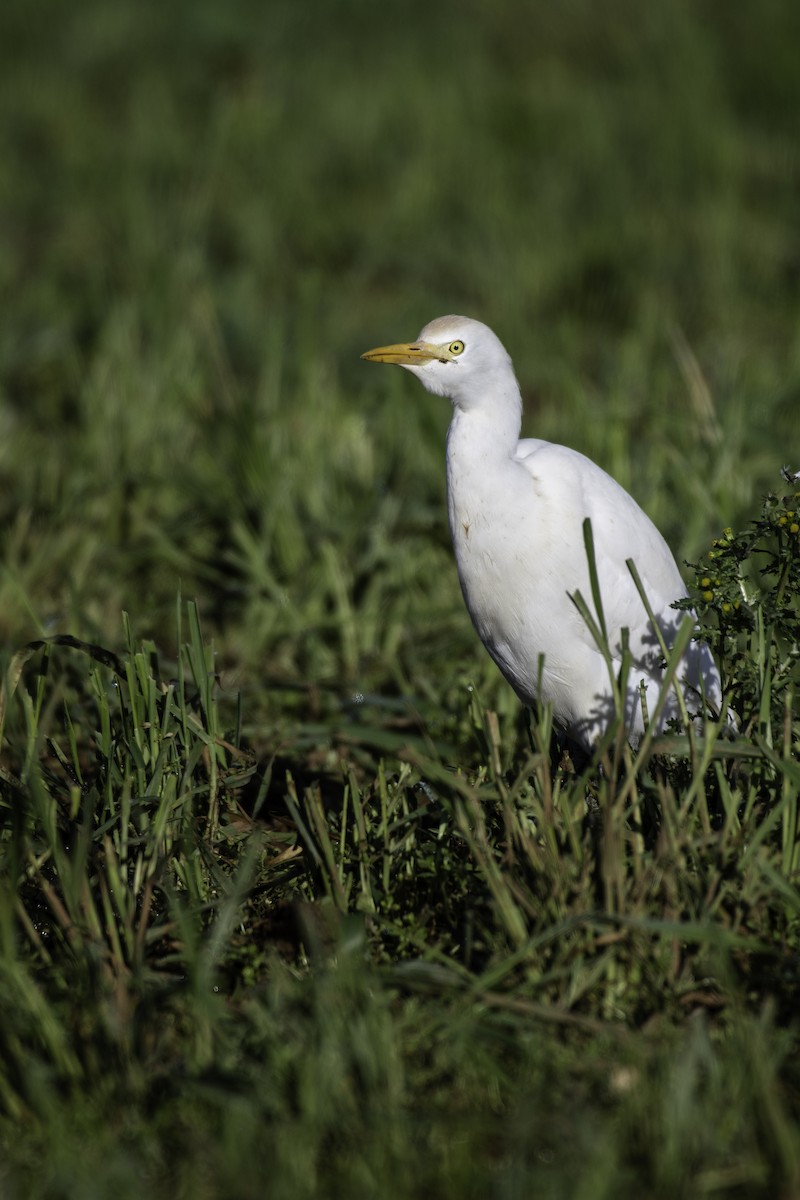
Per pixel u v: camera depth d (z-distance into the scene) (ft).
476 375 23.32
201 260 60.03
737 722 25.38
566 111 82.38
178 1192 16.47
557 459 24.20
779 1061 17.63
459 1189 16.15
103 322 53.26
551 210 68.95
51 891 20.44
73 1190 15.98
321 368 48.06
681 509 36.35
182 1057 18.54
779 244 64.44
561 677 25.00
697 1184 16.15
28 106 87.86
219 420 44.91
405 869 22.07
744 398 42.73
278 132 81.51
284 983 19.34
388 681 32.63
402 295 63.21
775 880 18.94
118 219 67.92
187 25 101.76
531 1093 17.39
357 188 75.56
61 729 28.50
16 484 41.63
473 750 28.22
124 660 23.97
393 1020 19.06
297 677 32.45
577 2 101.14
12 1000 18.85
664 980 19.29
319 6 109.19
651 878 19.66
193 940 18.67
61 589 35.32
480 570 24.31
